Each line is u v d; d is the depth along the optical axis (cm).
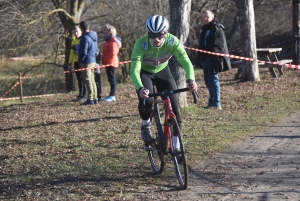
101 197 674
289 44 2830
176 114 711
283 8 2950
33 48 2842
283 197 635
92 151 941
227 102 1356
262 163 793
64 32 2533
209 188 686
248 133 1000
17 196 713
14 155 965
